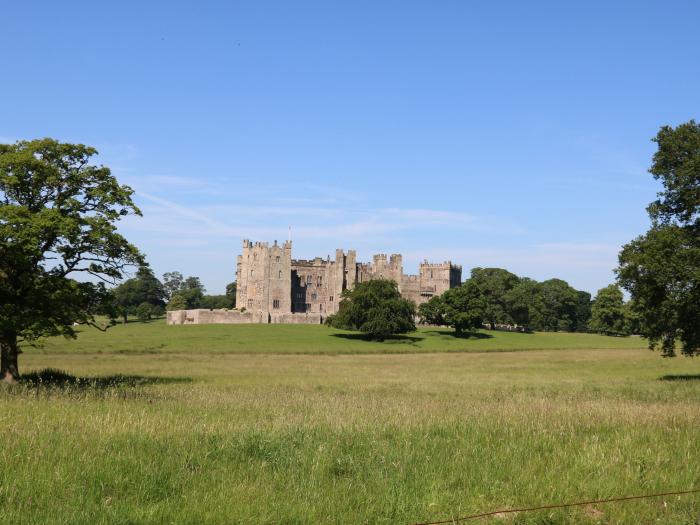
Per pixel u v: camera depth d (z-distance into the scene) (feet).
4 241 110.22
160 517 36.06
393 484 42.88
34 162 116.88
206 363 218.18
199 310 578.66
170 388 123.85
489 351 364.17
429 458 49.55
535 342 453.99
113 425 58.13
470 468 47.73
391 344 404.36
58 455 46.73
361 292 437.99
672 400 103.86
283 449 51.39
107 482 41.24
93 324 130.93
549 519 38.40
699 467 48.98
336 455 50.47
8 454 46.24
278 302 636.07
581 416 72.02
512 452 52.47
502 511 39.06
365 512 37.99
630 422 67.72
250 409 79.71
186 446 51.01
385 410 78.23
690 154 157.38
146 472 43.29
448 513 38.83
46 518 34.58
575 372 202.90
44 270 123.95
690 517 38.73
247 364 218.18
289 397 102.17
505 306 618.85
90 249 125.39
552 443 56.44
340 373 185.37
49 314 119.75
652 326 165.17
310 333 466.29
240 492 40.27
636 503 41.34
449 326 533.55
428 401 97.35
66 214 121.80
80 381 126.31
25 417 63.36
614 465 49.11
